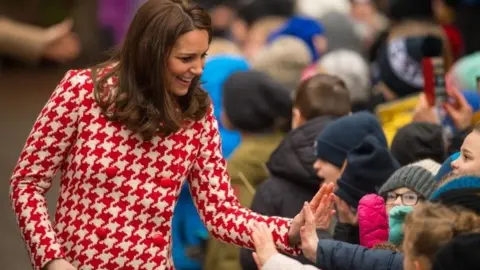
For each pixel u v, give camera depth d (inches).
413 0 690.2
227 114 542.9
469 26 728.3
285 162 451.5
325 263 358.3
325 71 611.5
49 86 1449.3
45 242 360.2
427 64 487.5
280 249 369.7
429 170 388.2
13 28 501.4
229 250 508.4
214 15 971.9
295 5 924.6
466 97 535.8
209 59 631.2
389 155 410.9
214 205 380.5
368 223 384.5
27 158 366.6
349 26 784.3
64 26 508.4
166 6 361.4
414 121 480.4
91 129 365.4
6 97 1370.6
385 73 595.8
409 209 370.6
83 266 366.3
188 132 374.3
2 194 920.9
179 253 566.6
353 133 430.9
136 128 363.6
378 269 352.8
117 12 1348.4
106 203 366.6
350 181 410.3
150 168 368.8
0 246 789.2
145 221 369.4
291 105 542.0
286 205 448.8
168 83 366.3
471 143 357.7
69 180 369.7
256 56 746.2
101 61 383.2
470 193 321.7
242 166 511.5
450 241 301.9
